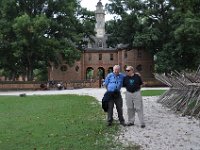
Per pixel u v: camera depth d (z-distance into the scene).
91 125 15.00
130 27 75.06
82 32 74.94
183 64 68.81
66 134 12.72
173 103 22.23
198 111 19.12
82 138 11.88
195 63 65.75
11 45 62.91
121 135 12.62
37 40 61.91
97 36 108.06
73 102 28.44
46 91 57.00
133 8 74.50
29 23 59.78
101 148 10.29
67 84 68.06
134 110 15.22
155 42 72.31
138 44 70.69
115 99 15.35
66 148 10.28
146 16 73.88
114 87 15.20
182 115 18.45
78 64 93.06
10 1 63.69
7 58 66.62
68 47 66.25
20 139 11.78
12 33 64.50
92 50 96.44
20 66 69.19
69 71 92.12
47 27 61.66
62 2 68.06
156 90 48.62
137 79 15.05
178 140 11.56
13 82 64.62
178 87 22.22
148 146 10.61
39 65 68.62
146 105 24.75
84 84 68.94
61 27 68.06
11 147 10.52
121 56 92.69
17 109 22.75
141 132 13.33
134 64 90.94
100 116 18.28
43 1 67.50
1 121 16.52
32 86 64.81
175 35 62.41
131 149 10.16
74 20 71.69
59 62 70.06
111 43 78.75
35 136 12.33
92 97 35.09
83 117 17.88
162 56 69.25
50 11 69.19
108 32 78.06
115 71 15.35
